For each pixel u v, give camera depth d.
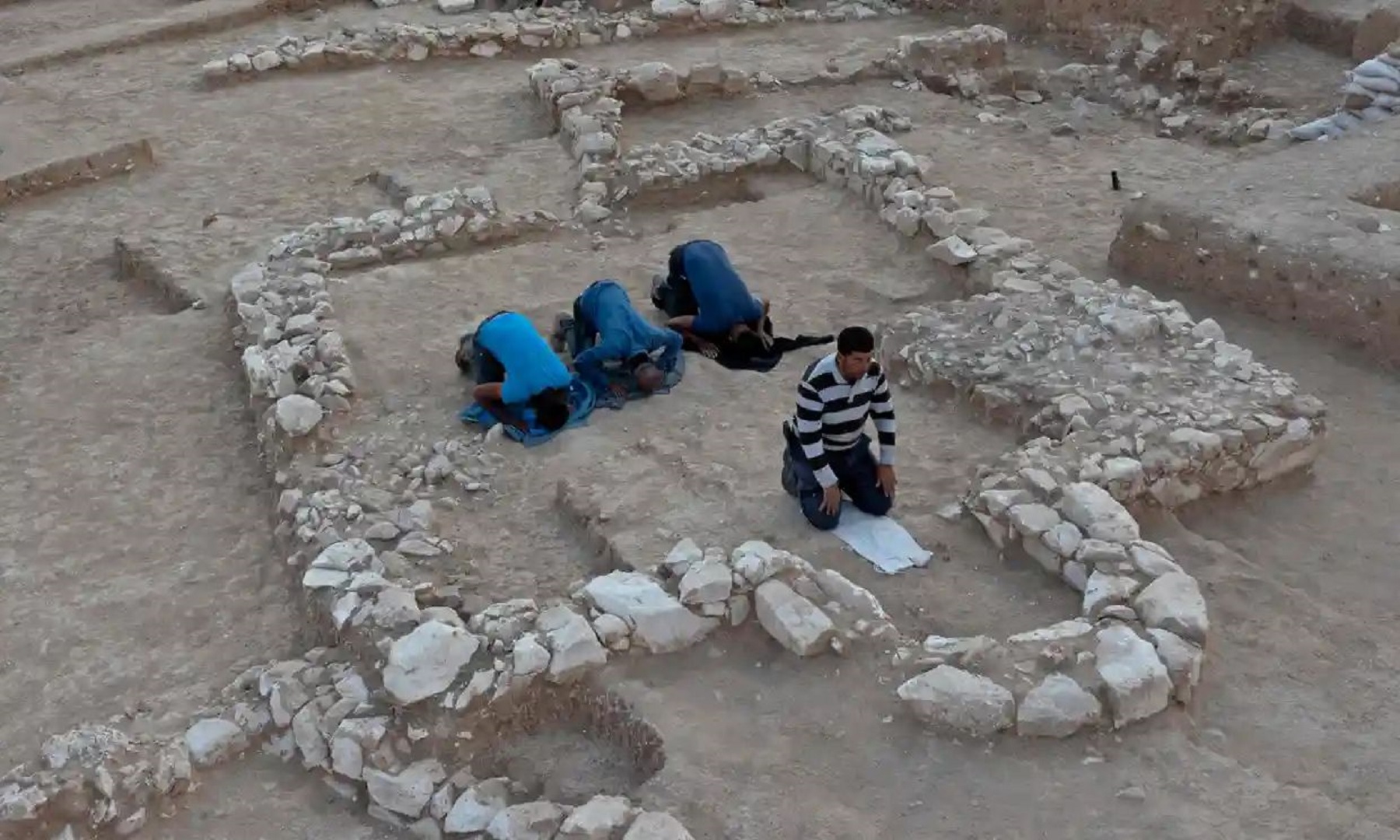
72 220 11.28
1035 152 11.71
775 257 9.86
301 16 16.42
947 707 5.23
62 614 6.74
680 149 11.38
